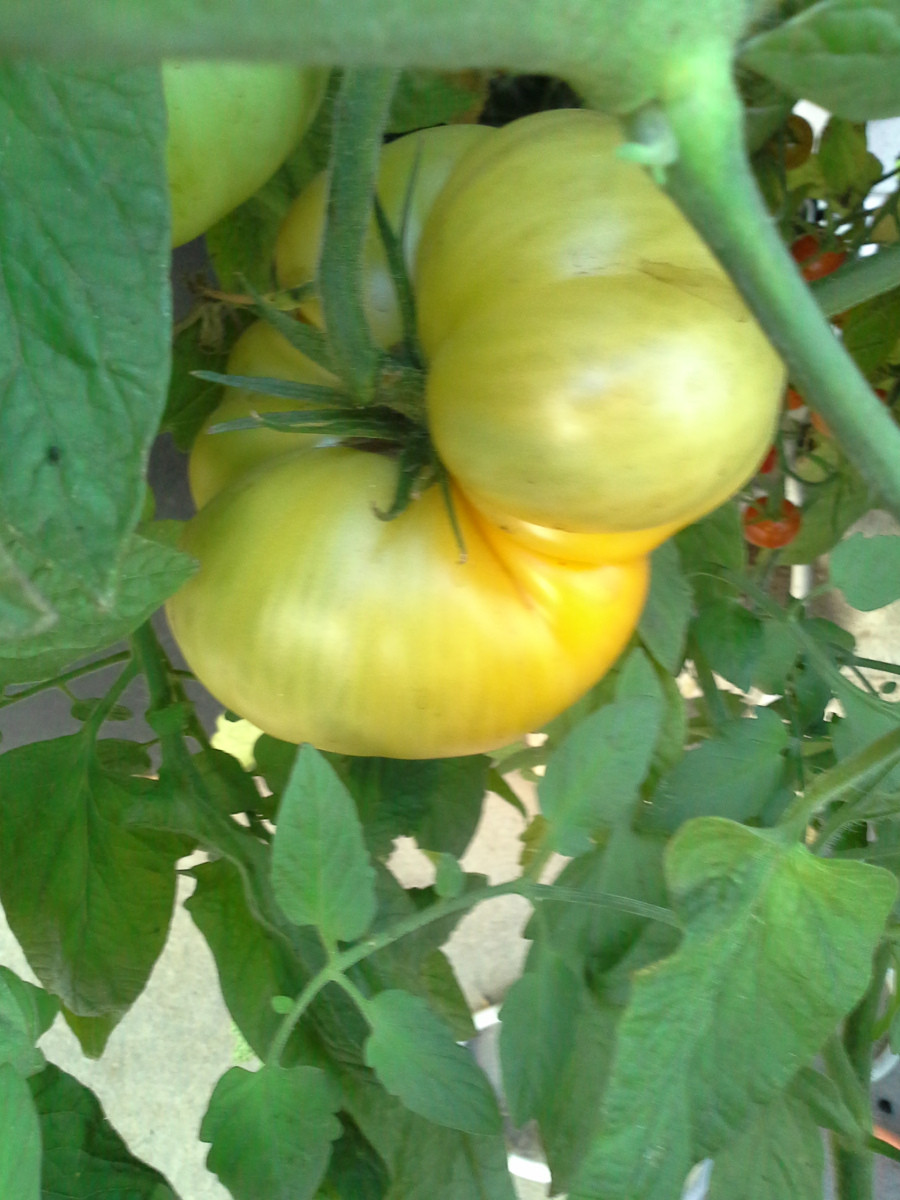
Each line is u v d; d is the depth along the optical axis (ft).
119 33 0.21
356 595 0.77
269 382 0.79
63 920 1.00
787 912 0.73
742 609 1.14
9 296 0.46
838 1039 1.03
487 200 0.68
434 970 1.28
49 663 0.76
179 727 0.98
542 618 0.81
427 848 1.22
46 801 0.99
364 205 0.67
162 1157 2.19
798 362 0.38
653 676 0.88
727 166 0.33
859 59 0.36
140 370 0.45
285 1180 0.77
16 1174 0.65
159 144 0.46
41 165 0.46
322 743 0.85
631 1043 0.70
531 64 0.29
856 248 1.35
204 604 0.81
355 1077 0.95
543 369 0.61
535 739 2.20
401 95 1.05
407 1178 0.93
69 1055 2.23
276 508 0.80
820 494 1.52
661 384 0.60
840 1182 1.05
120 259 0.46
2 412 0.45
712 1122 0.72
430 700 0.80
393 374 0.77
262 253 1.10
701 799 0.98
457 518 0.80
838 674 1.11
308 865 0.73
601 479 0.63
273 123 0.71
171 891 1.04
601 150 0.66
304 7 0.24
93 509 0.45
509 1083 0.84
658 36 0.30
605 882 0.97
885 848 1.01
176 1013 2.31
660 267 0.63
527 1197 2.17
